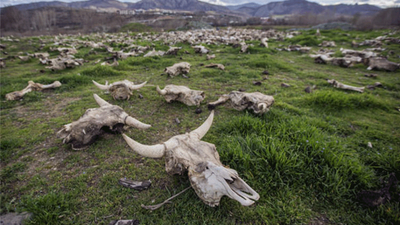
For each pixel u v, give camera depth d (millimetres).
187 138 3357
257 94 5676
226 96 6055
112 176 3553
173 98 6176
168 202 3070
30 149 4281
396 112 5977
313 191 3264
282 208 3012
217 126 5086
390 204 2959
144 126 4168
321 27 34906
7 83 8172
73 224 2787
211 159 2992
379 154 3992
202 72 9477
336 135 4789
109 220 2848
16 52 16312
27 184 3406
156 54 13023
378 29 31234
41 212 2848
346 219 2895
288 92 7234
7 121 5395
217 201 2756
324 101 6211
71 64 10461
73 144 4090
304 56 13641
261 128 4703
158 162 3891
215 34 26922
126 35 28859
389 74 9781
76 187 3336
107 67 9680
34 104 6430
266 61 10734
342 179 3328
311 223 2848
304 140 3982
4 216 2840
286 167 3482
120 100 6586
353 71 10367
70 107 6160
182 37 21078
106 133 4750
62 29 66812
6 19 64188
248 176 3436
